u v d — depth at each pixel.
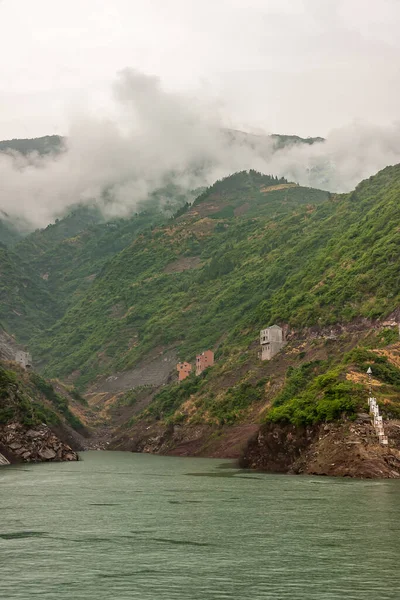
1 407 190.38
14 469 161.00
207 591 54.94
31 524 82.06
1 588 55.91
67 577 58.91
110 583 57.12
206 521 83.19
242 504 96.12
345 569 60.72
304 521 82.06
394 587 55.66
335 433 137.75
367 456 130.62
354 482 120.50
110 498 104.38
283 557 64.94
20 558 65.19
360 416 137.12
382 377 156.88
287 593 54.34
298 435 147.62
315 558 64.44
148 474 145.50
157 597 53.50
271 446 154.62
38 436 191.00
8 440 185.75
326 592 54.53
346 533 74.94
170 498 103.69
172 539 73.00
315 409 145.62
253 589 55.41
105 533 76.38
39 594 54.28
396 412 138.62
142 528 79.12
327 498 100.12
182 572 60.22
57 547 69.56
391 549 67.69
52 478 136.62
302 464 141.50
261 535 74.50
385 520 82.12
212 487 117.56
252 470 154.88
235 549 68.25
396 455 131.12
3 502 100.44
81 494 109.50
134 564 62.91
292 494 104.94
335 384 150.12
